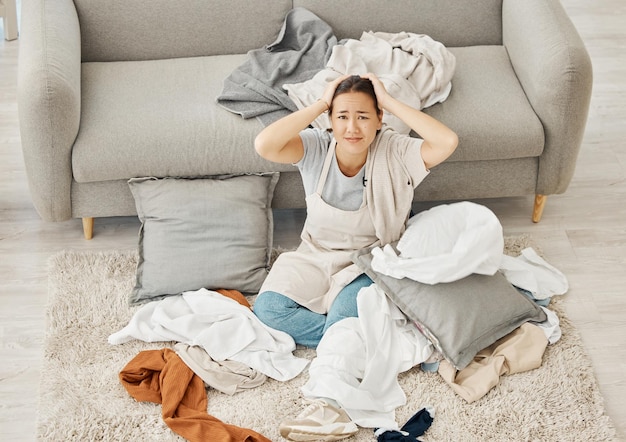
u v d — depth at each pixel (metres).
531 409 2.54
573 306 2.87
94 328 2.75
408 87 2.94
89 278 2.91
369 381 2.54
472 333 2.61
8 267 2.96
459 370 2.62
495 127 2.91
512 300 2.70
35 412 2.52
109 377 2.60
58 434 2.44
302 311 2.71
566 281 2.92
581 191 3.33
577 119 2.92
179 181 2.90
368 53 3.08
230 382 2.57
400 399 2.55
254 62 3.12
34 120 2.75
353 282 2.75
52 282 2.89
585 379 2.62
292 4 3.29
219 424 2.43
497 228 2.69
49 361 2.64
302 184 2.99
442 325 2.60
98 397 2.54
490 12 3.32
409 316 2.64
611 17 4.34
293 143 2.62
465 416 2.52
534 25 3.03
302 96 2.95
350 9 3.28
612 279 2.97
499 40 3.37
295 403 2.55
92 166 2.83
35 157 2.82
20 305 2.84
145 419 2.49
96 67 3.18
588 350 2.74
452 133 2.56
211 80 3.09
